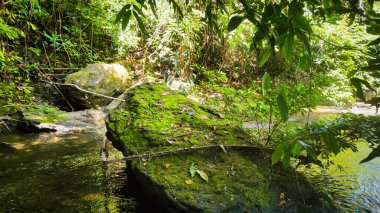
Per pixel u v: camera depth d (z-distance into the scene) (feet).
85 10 25.08
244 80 29.63
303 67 4.16
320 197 7.66
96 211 8.03
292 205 7.22
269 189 7.52
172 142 9.50
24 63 20.10
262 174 8.10
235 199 7.00
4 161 11.55
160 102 12.66
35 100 20.30
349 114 8.85
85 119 18.80
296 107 10.18
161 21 25.67
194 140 9.61
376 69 3.63
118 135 10.85
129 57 28.25
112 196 8.89
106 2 25.21
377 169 10.98
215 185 7.45
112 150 12.77
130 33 27.02
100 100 21.76
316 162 8.60
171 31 26.00
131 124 11.17
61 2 24.58
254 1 5.04
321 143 7.72
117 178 10.16
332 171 10.80
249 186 7.54
